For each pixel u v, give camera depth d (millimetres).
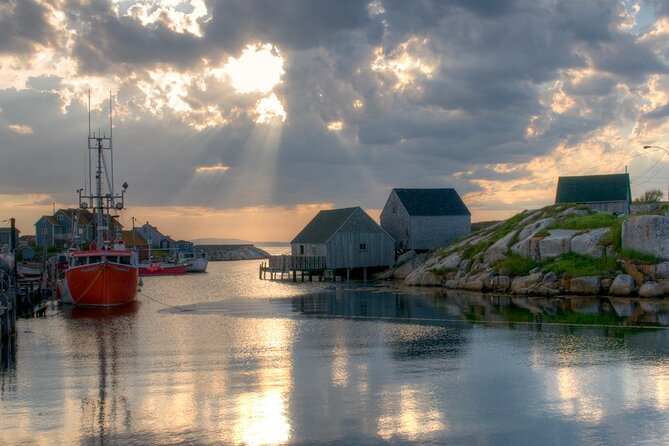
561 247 51688
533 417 17125
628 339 28438
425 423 16734
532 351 26016
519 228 59688
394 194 82562
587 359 24188
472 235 70000
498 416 17234
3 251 49750
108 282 48719
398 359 24922
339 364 24156
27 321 40188
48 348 29203
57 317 42312
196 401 19109
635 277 46250
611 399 18641
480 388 20062
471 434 15875
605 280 46844
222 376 22422
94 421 17297
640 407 17859
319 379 21688
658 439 15406
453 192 84500
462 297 50344
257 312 43156
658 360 23828
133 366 24547
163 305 49781
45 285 58969
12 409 18516
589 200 69812
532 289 49594
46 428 16750
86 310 46781
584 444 15156
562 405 18125
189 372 23219
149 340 31156
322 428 16469
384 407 18172
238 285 75562
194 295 59656
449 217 81312
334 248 77250
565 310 39406
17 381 22156
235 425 16812
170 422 17125
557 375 21641
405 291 58031
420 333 31578
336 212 82938
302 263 79688
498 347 27109
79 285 49188
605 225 53938
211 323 37438
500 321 35281
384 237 79625
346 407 18250
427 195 83000
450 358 24922
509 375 21750
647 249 46719
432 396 19250
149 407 18531
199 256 124125
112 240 63844
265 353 26797
